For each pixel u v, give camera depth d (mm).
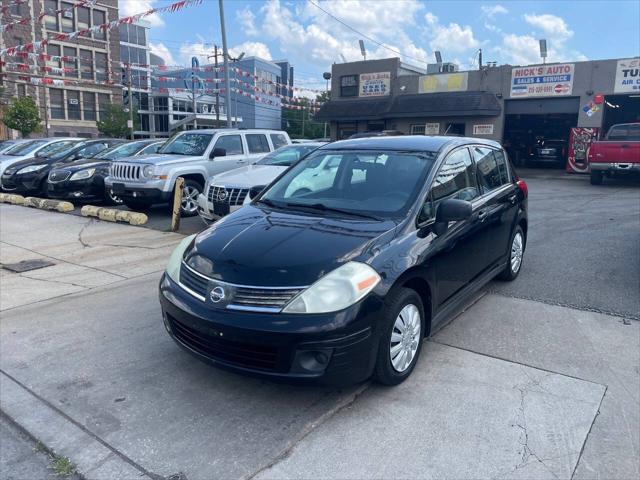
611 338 4488
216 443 3137
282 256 3500
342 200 4402
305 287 3283
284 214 4258
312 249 3562
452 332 4648
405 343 3729
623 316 4977
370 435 3182
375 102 28500
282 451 3049
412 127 27609
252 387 3781
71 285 6387
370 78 28781
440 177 4473
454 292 4527
